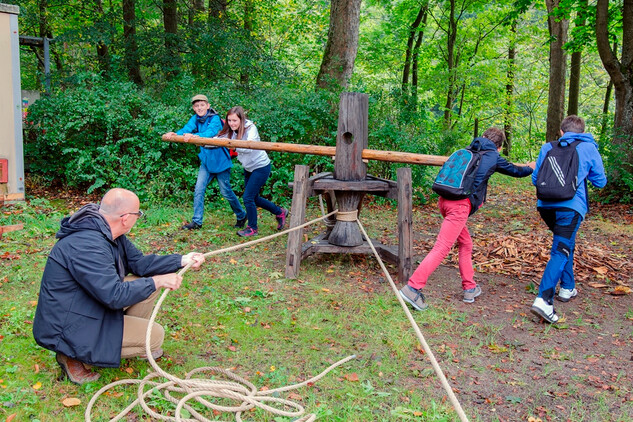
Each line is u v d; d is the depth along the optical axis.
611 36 11.85
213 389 3.00
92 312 2.91
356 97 5.23
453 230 4.52
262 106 8.87
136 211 3.05
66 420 2.80
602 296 5.22
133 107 8.72
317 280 5.26
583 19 12.51
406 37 21.20
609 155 10.47
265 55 14.07
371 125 9.43
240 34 14.31
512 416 3.07
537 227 8.15
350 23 11.73
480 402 3.21
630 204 9.91
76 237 2.88
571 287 5.01
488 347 3.98
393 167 9.27
